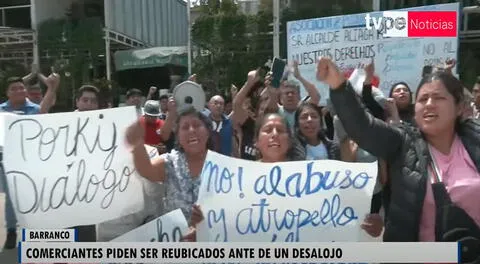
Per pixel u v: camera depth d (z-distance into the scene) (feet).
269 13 46.75
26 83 19.24
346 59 18.67
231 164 8.16
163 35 74.69
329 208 7.83
